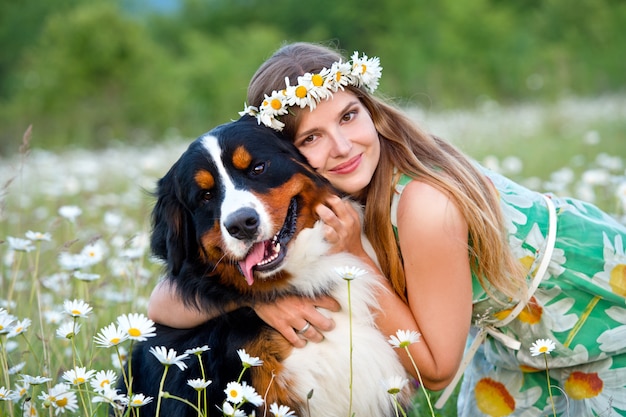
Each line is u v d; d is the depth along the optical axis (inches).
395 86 956.0
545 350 115.2
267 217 124.9
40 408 131.7
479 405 151.3
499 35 1042.7
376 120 136.0
